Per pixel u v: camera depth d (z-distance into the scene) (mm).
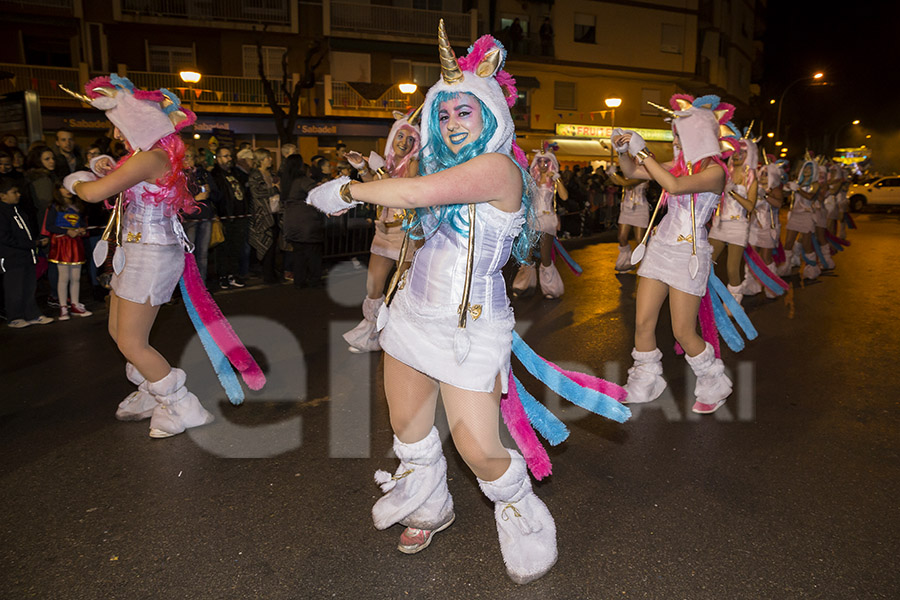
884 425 4207
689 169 3945
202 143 21734
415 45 24828
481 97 2184
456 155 2238
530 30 27859
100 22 21453
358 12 24062
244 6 22781
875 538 2914
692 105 3953
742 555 2785
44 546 2852
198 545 2857
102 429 4098
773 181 9047
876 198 29297
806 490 3354
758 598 2510
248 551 2814
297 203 8578
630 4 29203
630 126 30578
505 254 2340
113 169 3684
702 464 3646
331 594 2541
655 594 2535
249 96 22297
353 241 10453
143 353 3818
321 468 3574
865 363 5547
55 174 7688
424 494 2707
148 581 2617
